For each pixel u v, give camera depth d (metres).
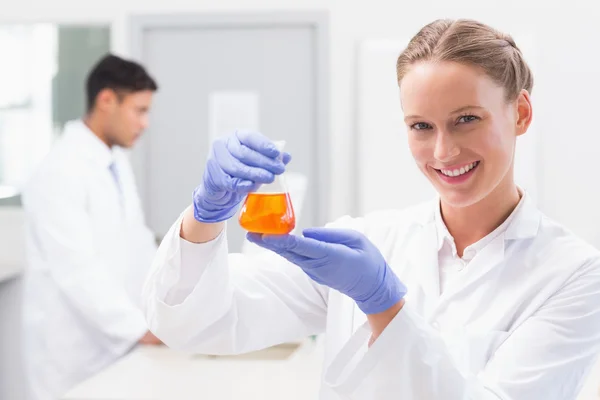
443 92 1.02
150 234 2.89
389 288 0.99
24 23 3.39
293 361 2.06
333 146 3.23
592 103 3.02
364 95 3.14
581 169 3.04
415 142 1.10
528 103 1.15
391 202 3.13
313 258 0.96
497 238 1.22
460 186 1.09
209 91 3.30
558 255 1.19
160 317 1.17
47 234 2.44
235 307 1.21
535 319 1.12
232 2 3.25
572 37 3.03
